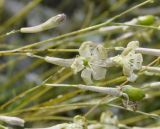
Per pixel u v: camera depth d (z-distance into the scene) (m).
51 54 0.38
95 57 0.25
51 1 0.54
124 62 0.25
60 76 0.35
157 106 0.42
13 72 0.46
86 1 0.51
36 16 0.51
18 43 0.47
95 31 0.36
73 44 0.38
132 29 0.34
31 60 0.47
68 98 0.34
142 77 0.41
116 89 0.25
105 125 0.31
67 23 0.51
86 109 0.43
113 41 0.36
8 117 0.25
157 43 0.47
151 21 0.33
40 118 0.33
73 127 0.26
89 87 0.25
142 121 0.41
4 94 0.40
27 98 0.33
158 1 0.49
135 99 0.25
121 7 0.50
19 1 0.52
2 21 0.50
